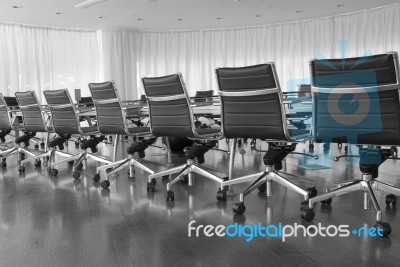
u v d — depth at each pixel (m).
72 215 2.60
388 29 9.38
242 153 5.67
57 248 2.00
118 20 9.79
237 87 2.62
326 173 3.93
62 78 10.58
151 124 3.32
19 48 9.89
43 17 9.16
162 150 6.29
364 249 1.88
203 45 11.49
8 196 3.24
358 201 2.76
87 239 2.12
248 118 2.65
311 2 8.60
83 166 4.71
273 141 2.70
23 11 8.54
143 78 3.22
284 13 9.59
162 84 3.11
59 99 4.14
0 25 9.51
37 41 10.19
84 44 10.88
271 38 11.02
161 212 2.62
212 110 4.27
